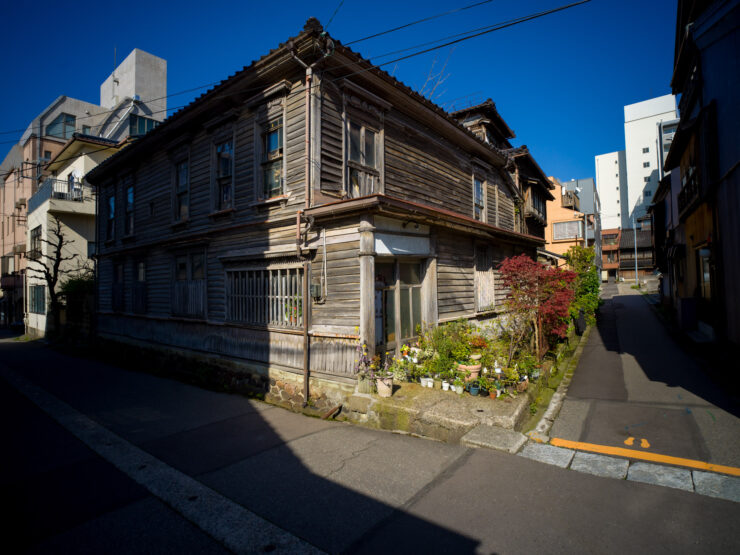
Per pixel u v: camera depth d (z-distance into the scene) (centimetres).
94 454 524
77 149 1983
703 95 949
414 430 540
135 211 1292
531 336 855
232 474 446
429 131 1055
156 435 588
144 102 2495
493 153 1317
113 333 1434
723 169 847
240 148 877
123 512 375
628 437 508
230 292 902
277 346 774
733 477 394
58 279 1948
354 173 819
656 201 2098
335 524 339
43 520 362
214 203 946
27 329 2355
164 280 1144
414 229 764
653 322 1588
